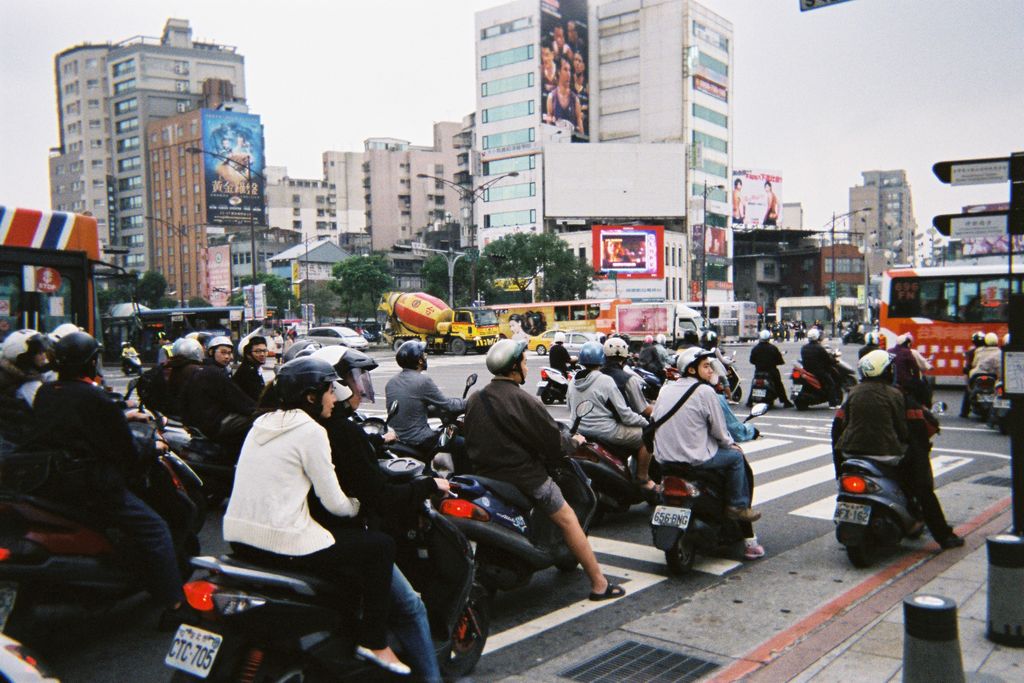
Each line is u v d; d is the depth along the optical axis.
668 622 4.96
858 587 5.53
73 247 9.88
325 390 3.26
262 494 3.11
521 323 52.03
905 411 6.12
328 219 135.00
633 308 49.38
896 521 5.93
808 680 4.05
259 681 2.92
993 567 4.40
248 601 2.87
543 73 94.88
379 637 3.26
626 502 7.20
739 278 110.00
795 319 97.06
